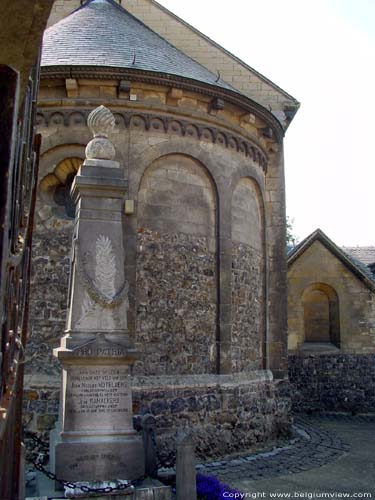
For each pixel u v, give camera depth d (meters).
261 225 12.88
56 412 9.46
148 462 6.73
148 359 9.98
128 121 10.53
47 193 10.59
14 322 2.77
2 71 1.67
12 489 3.81
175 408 9.91
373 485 8.51
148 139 10.63
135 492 5.89
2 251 1.60
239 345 11.33
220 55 14.61
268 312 12.77
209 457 10.05
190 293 10.64
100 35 11.76
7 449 2.79
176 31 14.71
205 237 11.05
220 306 10.93
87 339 6.66
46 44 11.55
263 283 12.67
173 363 10.20
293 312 18.80
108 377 6.61
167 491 6.00
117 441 6.38
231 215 11.46
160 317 10.23
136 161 10.45
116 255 7.04
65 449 6.23
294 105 14.44
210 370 10.66
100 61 10.53
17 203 2.37
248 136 12.07
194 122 11.07
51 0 1.59
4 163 1.63
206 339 10.70
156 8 14.75
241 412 10.85
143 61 10.93
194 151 11.01
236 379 10.95
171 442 9.72
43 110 10.49
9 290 2.13
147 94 10.73
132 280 10.02
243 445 10.77
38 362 9.77
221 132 11.43
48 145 10.40
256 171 12.46
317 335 19.12
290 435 12.55
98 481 6.07
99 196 7.17
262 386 11.82
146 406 9.68
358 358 18.50
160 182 10.71
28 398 9.54
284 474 9.15
